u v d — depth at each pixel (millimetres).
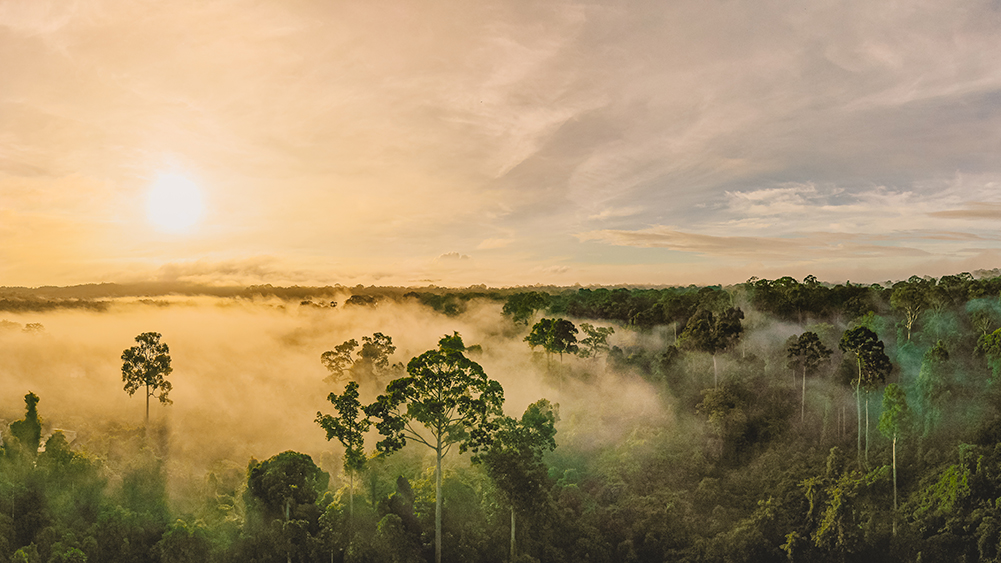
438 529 64688
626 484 81375
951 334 96250
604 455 88938
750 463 84875
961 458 69875
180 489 78812
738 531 71688
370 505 71562
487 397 66938
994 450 69562
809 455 83250
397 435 67688
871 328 106000
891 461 77000
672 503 76750
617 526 74875
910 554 66812
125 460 83938
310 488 69938
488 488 73062
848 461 78938
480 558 67062
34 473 68812
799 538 70250
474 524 69938
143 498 73000
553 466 86312
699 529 74438
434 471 77750
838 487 72750
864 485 72500
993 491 66312
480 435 67438
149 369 113000
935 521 67938
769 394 96688
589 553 70562
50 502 67375
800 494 75875
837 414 88375
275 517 67438
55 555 59344
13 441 71625
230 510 73500
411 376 66250
